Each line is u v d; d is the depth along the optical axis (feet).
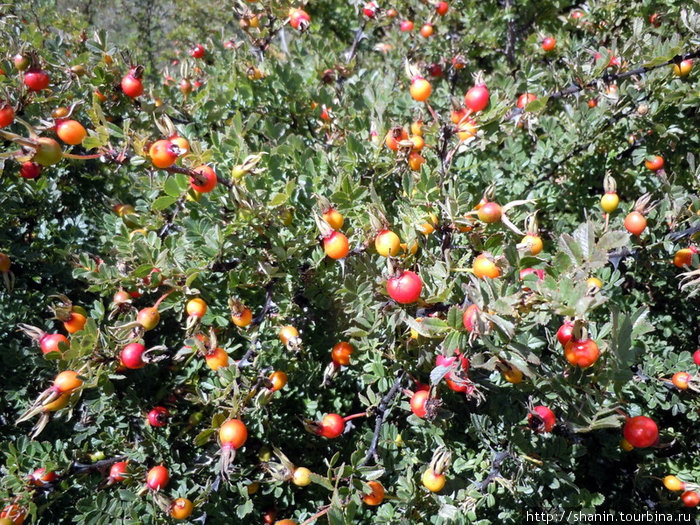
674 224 9.00
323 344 10.53
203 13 39.83
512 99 9.54
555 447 8.27
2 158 5.97
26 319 10.50
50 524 9.28
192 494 9.07
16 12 16.22
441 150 8.79
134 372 9.99
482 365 5.85
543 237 12.89
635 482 11.50
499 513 9.20
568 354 5.65
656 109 11.80
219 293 9.84
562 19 19.60
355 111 11.21
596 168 13.42
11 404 10.39
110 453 9.49
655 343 11.89
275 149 8.95
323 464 10.97
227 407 7.57
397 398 9.12
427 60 17.48
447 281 7.08
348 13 21.18
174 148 6.64
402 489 7.63
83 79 10.93
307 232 8.82
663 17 14.46
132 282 8.41
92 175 12.60
